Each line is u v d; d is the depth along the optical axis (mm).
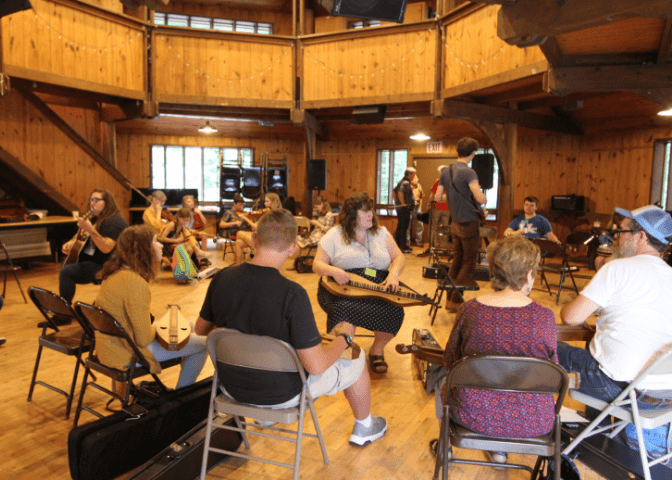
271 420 2096
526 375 1862
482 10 6523
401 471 2473
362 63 8008
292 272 7832
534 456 2635
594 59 5031
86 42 7301
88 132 10125
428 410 3137
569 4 3287
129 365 2617
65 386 3381
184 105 8844
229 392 2156
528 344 1950
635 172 8727
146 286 2604
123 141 11156
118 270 2611
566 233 10125
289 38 8414
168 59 8148
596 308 2225
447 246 8609
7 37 6402
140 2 4250
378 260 3645
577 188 10023
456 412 2051
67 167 8117
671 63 4844
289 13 11484
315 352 2000
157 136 11305
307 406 2189
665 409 2148
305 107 8523
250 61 8383
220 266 8008
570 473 2168
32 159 7629
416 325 4973
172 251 7527
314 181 9812
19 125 7441
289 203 10758
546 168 10266
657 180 8422
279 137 11805
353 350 2506
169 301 5898
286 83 8531
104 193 4473
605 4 3119
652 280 2129
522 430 1959
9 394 3240
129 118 8891
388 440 2766
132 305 2537
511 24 3566
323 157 11914
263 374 2051
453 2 7383
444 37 7320
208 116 9211
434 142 11023
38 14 6703
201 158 11695
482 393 1981
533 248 2020
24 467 2447
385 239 3711
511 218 8383
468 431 2029
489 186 8320
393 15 4082
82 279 4473
